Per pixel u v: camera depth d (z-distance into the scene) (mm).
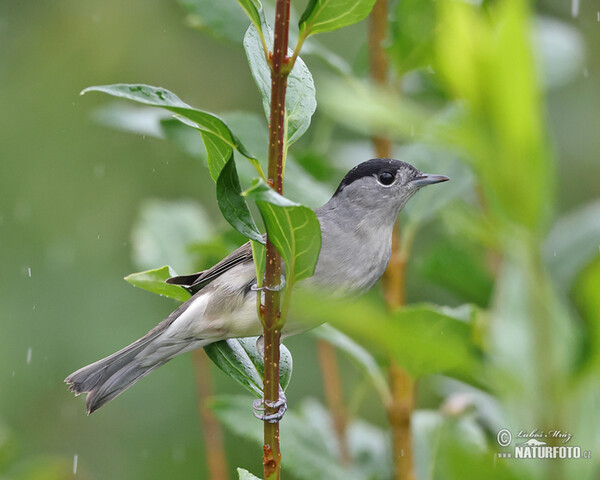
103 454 14125
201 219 11445
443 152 9359
